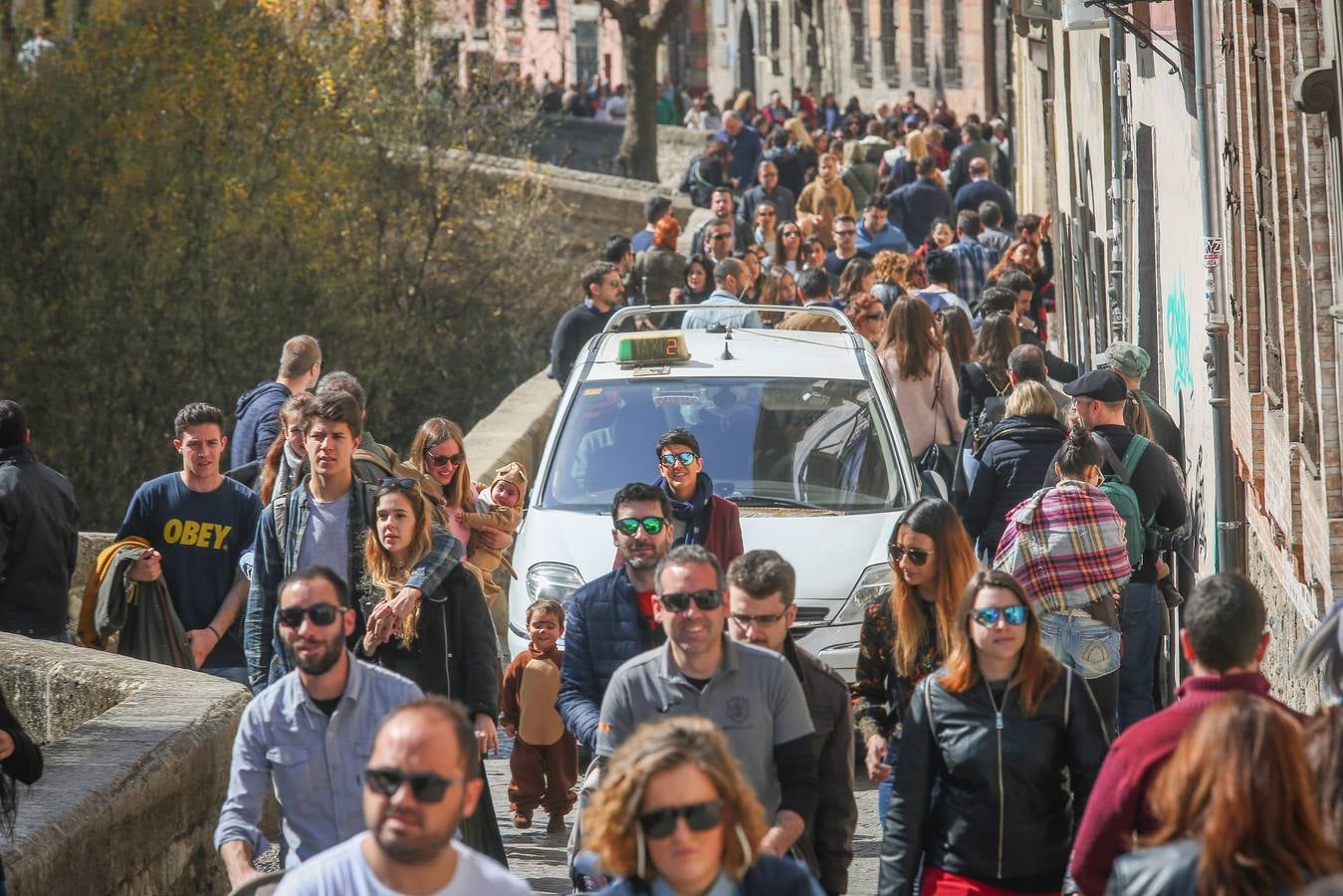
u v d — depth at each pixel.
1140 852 13.85
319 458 25.25
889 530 35.50
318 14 103.94
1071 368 49.47
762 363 40.09
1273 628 33.44
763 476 37.38
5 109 88.06
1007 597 19.25
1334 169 25.94
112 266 87.88
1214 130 37.84
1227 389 35.00
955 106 187.12
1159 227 50.50
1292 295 30.89
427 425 32.38
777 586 20.38
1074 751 19.59
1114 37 54.84
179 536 32.72
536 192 111.31
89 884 22.84
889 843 19.97
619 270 64.75
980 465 33.81
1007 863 19.67
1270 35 31.14
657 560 23.52
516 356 108.62
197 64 91.12
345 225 98.69
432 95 106.88
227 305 90.50
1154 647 31.92
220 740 27.77
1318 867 13.27
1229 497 35.03
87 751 25.73
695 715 19.62
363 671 20.28
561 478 37.75
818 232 81.06
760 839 14.24
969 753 19.58
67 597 35.84
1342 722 14.09
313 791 20.02
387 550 24.33
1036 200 96.88
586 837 14.10
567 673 23.77
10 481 34.41
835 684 20.78
